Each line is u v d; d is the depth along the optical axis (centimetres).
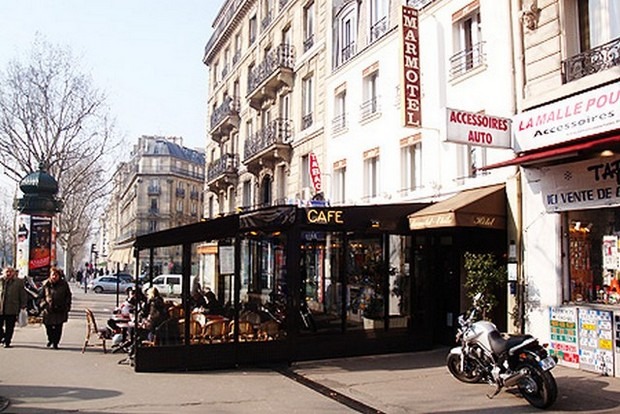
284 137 2177
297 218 1058
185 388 819
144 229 7525
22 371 934
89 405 710
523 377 708
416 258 1189
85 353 1138
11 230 5681
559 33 990
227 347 986
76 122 2514
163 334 969
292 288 1045
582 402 717
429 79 1323
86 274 4216
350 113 1692
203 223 1015
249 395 778
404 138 1420
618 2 927
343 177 1770
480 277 1037
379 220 1119
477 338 780
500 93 1109
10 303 1190
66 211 3634
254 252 1093
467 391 790
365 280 1123
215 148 3378
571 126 925
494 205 1059
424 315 1179
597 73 902
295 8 2183
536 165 970
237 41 3058
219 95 3338
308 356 1045
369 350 1102
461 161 1233
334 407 713
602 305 899
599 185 897
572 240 963
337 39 1822
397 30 1455
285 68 2138
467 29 1259
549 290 978
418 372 934
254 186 2539
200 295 1020
